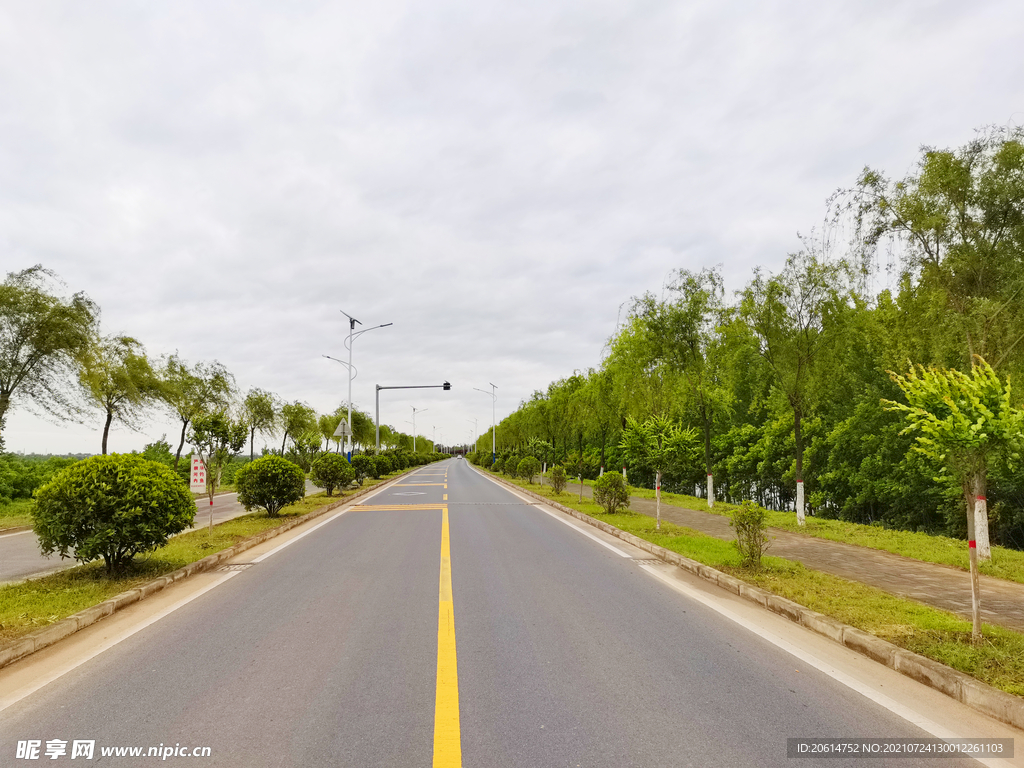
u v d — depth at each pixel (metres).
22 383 22.47
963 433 5.03
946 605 6.58
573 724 3.75
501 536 12.26
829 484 28.06
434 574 8.40
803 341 14.70
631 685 4.38
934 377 5.59
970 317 11.45
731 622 6.06
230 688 4.34
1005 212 11.38
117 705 4.07
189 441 11.88
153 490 8.09
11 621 5.73
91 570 8.26
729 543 10.45
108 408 27.33
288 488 14.87
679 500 21.50
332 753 3.39
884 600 6.49
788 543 11.37
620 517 14.95
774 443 31.97
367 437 61.19
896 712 3.95
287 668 4.74
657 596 7.17
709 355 19.20
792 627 5.89
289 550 10.69
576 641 5.41
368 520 15.37
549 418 42.31
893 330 13.88
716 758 3.33
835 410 28.12
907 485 23.06
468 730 3.66
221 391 36.81
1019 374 10.97
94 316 25.11
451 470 59.81
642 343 19.77
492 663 4.84
